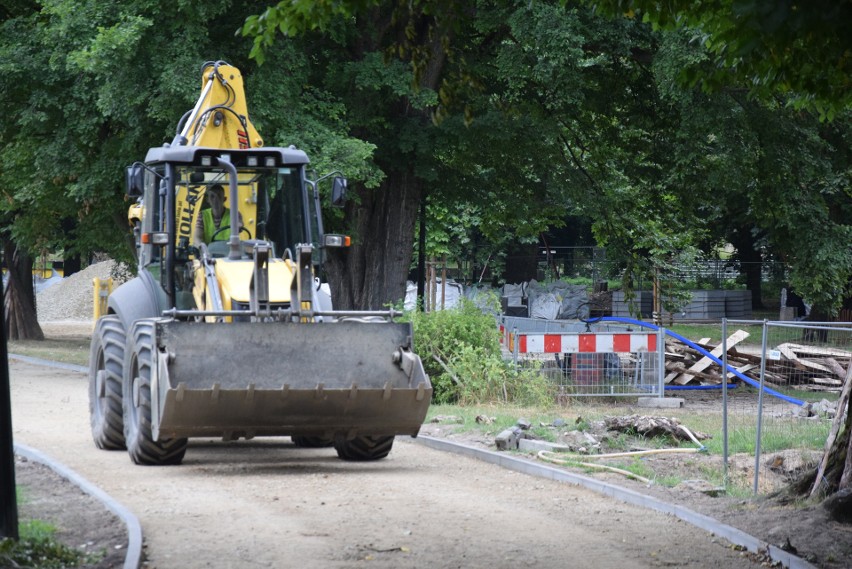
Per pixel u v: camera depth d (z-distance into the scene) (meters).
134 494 25.39
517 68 56.78
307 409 28.72
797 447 30.17
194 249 33.66
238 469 29.73
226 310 30.55
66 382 56.94
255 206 34.19
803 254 59.34
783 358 34.50
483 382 46.84
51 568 17.77
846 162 61.78
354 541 20.88
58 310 147.88
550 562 19.69
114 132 59.78
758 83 22.98
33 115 58.41
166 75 51.16
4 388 18.88
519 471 30.44
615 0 23.33
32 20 61.38
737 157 57.06
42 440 35.38
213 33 55.38
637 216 70.31
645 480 27.89
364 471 29.81
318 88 60.16
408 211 64.06
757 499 25.14
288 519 22.80
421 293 67.94
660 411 46.53
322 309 34.03
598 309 123.88
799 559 19.42
